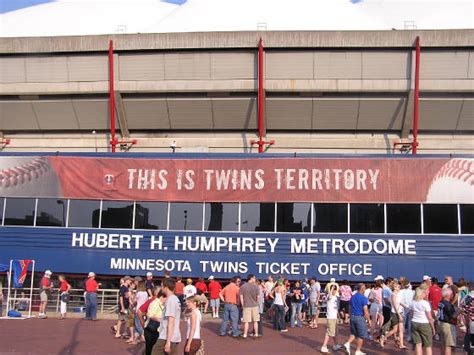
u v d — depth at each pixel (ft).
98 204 90.53
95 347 51.83
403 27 131.85
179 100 106.11
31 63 106.83
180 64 103.55
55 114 111.65
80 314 81.05
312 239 86.02
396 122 106.42
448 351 42.19
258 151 107.65
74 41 104.06
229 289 60.75
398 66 101.65
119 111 107.65
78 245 89.56
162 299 36.91
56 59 106.22
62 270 89.25
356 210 86.48
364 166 86.89
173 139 110.42
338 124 107.55
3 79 107.96
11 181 92.02
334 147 108.06
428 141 108.27
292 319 70.95
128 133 111.14
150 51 103.50
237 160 88.94
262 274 86.02
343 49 101.04
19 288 83.25
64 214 90.68
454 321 42.42
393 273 84.43
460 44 99.25
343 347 52.37
